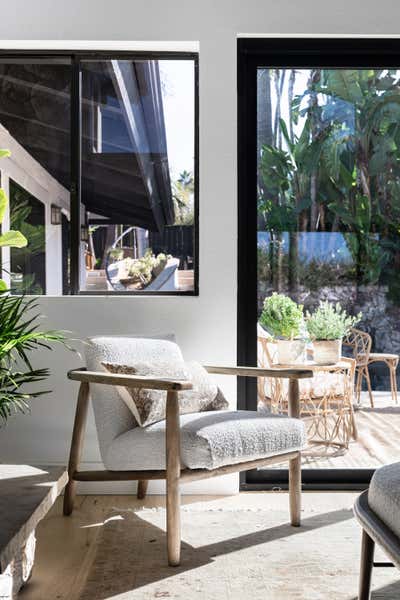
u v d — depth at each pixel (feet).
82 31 11.30
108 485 11.42
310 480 11.89
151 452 8.57
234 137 11.48
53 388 11.44
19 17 11.27
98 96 11.91
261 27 11.46
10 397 9.62
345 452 11.91
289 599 7.13
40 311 11.45
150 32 11.37
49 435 11.46
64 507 10.03
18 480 7.72
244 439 8.66
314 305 12.00
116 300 11.47
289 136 12.03
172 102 11.95
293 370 9.68
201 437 8.30
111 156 11.93
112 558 8.34
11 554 5.68
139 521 9.78
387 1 11.53
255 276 11.96
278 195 12.03
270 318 12.00
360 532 9.27
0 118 11.93
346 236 12.00
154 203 11.93
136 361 9.93
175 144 11.95
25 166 11.93
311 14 11.50
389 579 7.63
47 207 11.92
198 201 11.82
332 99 12.03
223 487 11.38
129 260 11.92
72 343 11.45
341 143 12.05
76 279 11.84
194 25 11.41
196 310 11.48
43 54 11.82
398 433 11.93
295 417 9.68
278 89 12.01
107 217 11.92
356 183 12.02
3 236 9.01
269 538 9.04
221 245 11.48
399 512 5.39
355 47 11.81
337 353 11.98
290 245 12.00
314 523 9.68
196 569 7.98
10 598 6.72
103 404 9.49
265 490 11.63
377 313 11.99
